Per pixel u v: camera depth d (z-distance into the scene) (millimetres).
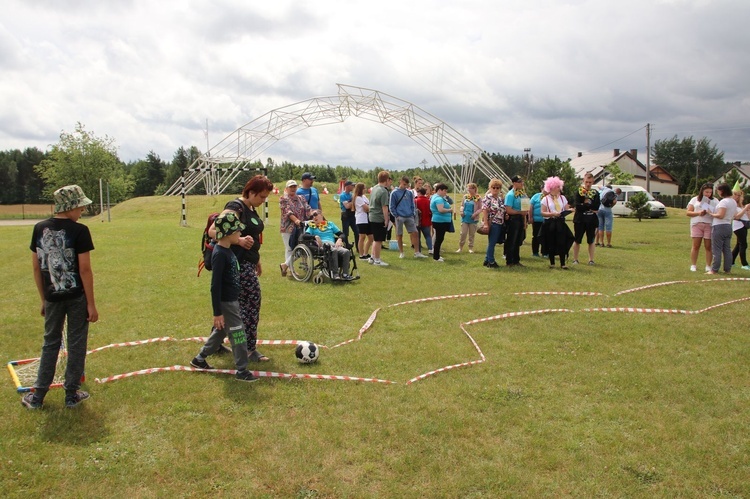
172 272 10250
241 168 33406
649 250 14086
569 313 7125
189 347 5707
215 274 4570
